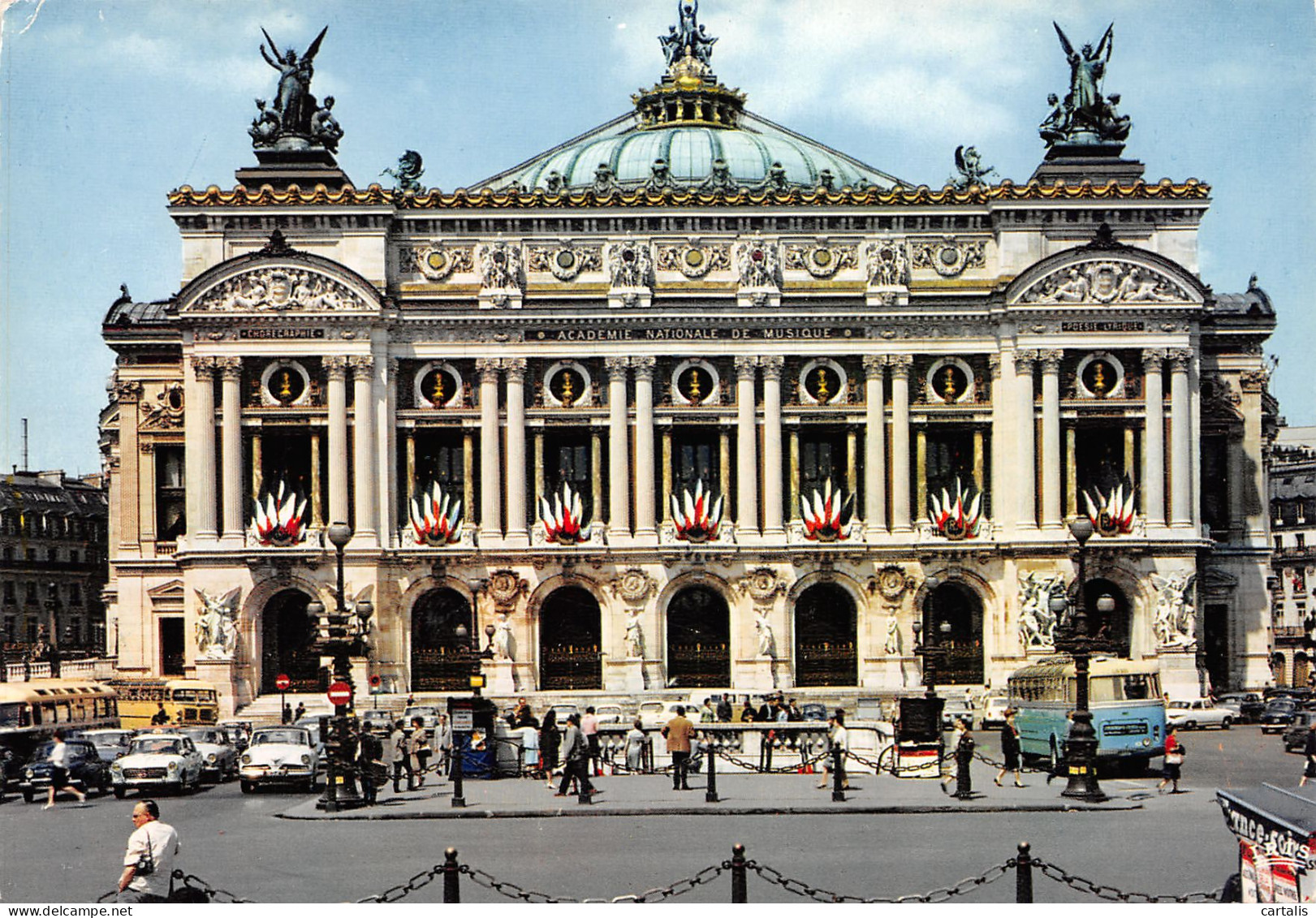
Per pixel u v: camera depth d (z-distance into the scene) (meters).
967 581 121.31
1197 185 123.00
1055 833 59.03
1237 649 129.75
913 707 80.31
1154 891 47.28
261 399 121.25
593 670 122.25
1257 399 131.00
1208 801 68.19
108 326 129.12
